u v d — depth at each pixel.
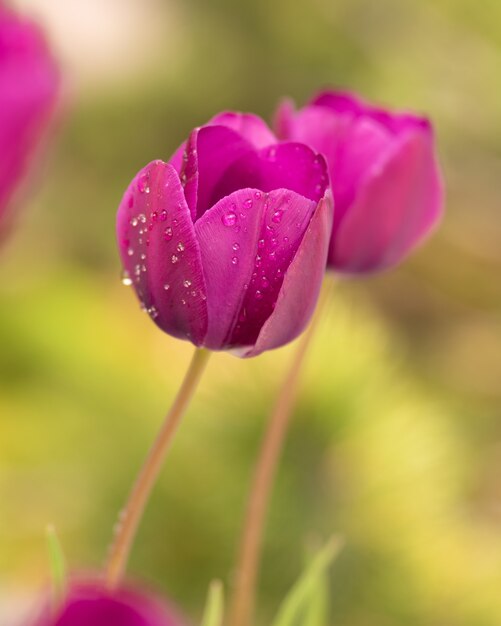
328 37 2.53
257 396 1.20
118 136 2.72
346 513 1.17
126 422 1.30
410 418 1.23
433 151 0.69
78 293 1.91
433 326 2.71
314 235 0.59
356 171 0.68
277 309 0.59
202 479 1.20
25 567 1.49
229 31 2.71
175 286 0.59
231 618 0.67
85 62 2.73
